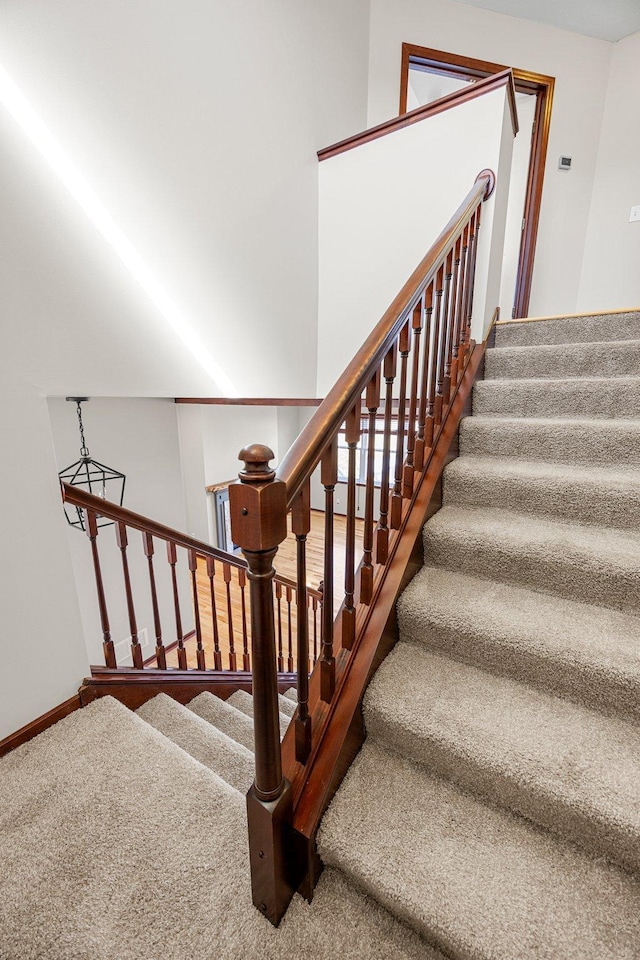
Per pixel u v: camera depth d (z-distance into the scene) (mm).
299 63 2262
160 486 3521
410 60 3043
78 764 1308
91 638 3195
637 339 1968
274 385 2355
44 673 1439
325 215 2547
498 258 2281
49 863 1026
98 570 1660
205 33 1699
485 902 810
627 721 1046
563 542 1349
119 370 1524
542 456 1749
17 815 1147
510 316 3725
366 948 857
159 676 1870
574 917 786
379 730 1118
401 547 1409
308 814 918
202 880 983
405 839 917
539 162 3373
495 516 1588
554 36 3172
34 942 881
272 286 2248
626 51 3238
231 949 857
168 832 1100
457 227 1594
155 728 1606
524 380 1977
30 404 1288
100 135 1357
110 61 1359
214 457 6246
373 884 854
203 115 1731
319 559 6164
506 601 1315
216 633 2320
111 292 1460
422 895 822
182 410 5340
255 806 844
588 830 873
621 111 3320
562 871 860
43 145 1212
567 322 2156
